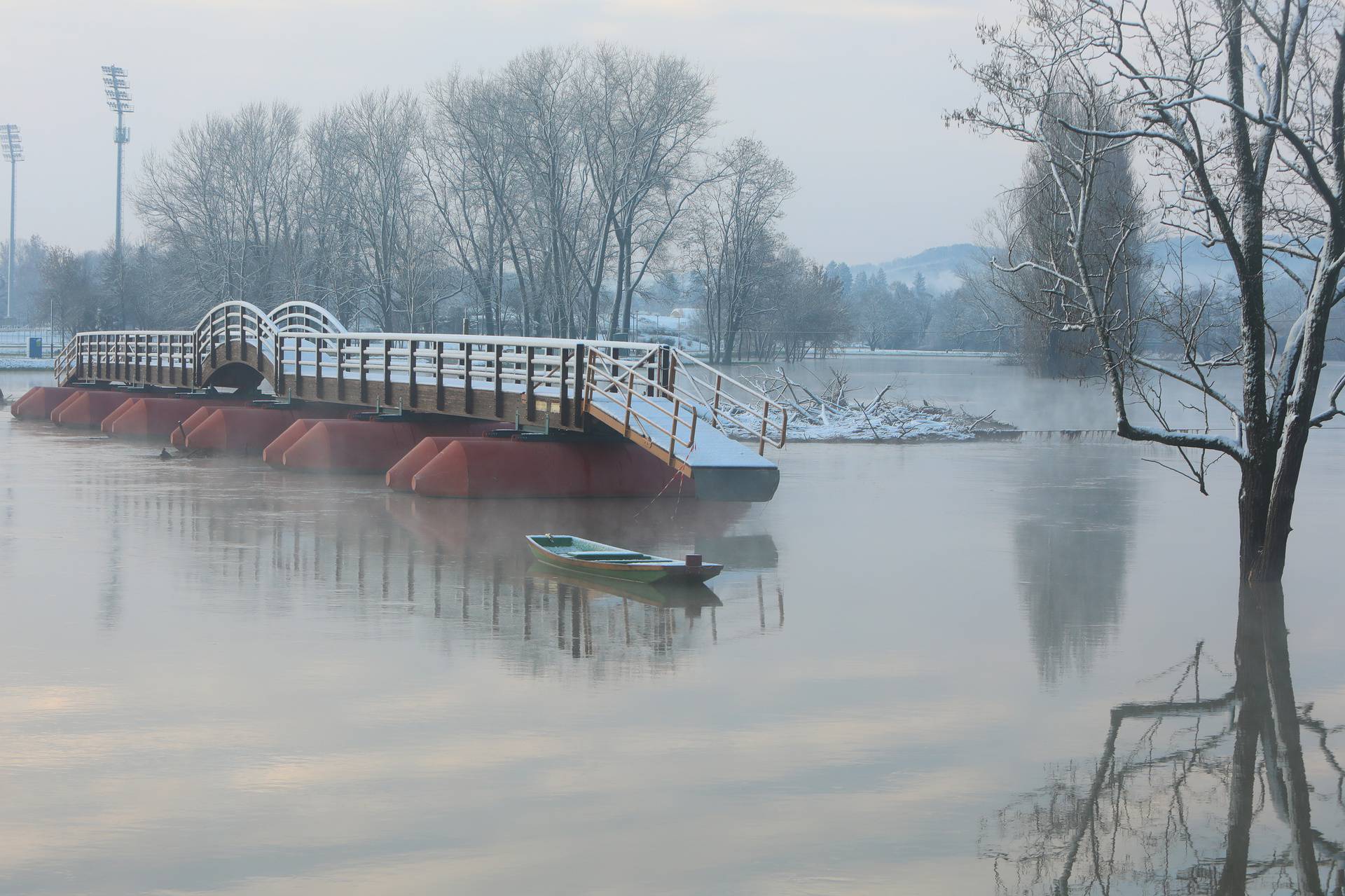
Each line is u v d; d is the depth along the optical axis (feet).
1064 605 55.67
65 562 62.85
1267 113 51.62
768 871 28.89
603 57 234.58
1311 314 53.93
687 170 239.91
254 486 92.32
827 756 36.32
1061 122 53.62
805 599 56.34
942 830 31.45
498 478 84.38
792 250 372.99
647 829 31.07
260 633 49.21
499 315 256.93
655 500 85.97
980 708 40.88
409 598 55.47
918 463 114.21
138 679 42.98
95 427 149.38
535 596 56.18
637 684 42.93
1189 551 69.10
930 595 57.47
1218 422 164.14
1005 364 349.20
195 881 28.12
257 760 35.35
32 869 28.66
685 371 79.56
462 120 242.17
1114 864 29.71
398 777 34.19
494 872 28.68
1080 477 104.01
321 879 28.30
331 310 281.74
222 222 280.51
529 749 36.45
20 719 38.73
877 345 590.55
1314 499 90.63
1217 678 44.65
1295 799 33.71
